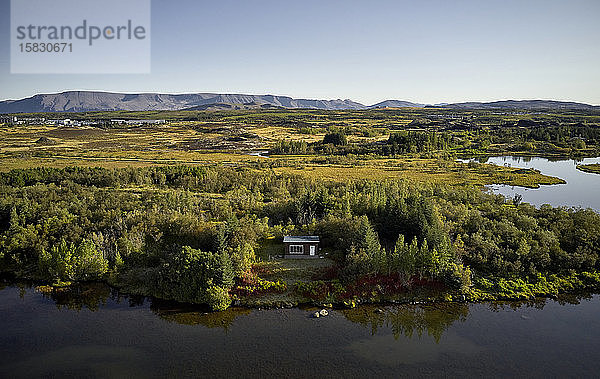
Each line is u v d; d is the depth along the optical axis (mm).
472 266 70812
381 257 66188
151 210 85000
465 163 195875
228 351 50469
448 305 61531
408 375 46000
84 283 68438
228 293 62844
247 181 128500
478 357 49406
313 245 73938
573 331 54906
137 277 67125
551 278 67250
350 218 80812
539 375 46125
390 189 110312
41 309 60844
